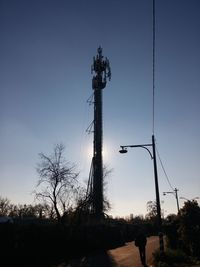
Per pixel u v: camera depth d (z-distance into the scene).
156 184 25.14
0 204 83.38
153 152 25.62
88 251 35.41
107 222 55.16
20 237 23.98
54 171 39.56
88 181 56.66
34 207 67.00
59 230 30.52
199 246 23.44
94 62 64.19
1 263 21.23
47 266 22.81
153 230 86.88
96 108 60.69
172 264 20.34
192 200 24.98
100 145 58.22
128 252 34.06
